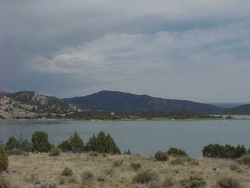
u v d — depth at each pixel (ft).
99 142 138.31
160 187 49.90
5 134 411.75
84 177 56.29
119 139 393.70
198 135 446.60
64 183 53.36
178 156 93.91
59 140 360.28
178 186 49.34
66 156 98.63
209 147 127.13
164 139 391.65
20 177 58.70
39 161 84.58
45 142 140.15
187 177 55.88
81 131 534.37
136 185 51.75
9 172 64.28
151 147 293.02
